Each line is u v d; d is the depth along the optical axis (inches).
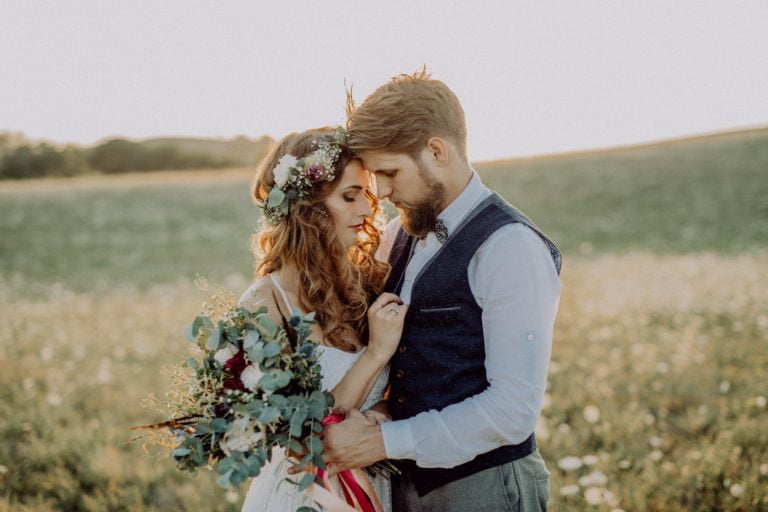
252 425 84.0
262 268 107.2
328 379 101.9
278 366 87.0
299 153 102.1
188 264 727.7
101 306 440.8
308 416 85.7
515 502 93.4
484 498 92.7
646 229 854.5
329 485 93.6
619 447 165.8
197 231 978.1
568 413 197.2
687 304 339.3
